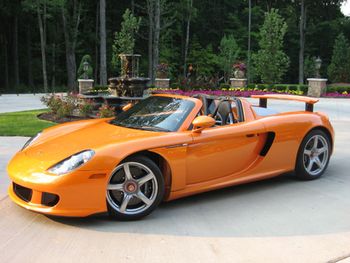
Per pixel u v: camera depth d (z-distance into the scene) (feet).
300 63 143.23
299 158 16.57
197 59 146.92
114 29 144.05
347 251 10.59
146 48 148.05
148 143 12.45
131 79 42.75
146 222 12.41
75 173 11.39
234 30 161.58
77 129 14.73
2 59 125.29
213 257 10.18
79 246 10.71
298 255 10.34
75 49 129.29
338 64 124.67
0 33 123.24
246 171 15.14
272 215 13.09
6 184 15.90
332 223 12.46
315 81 71.00
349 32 163.94
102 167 11.62
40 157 12.50
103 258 10.06
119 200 12.34
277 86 79.77
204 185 13.99
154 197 12.63
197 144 13.46
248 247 10.77
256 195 15.10
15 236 11.29
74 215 11.53
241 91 73.92
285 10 168.04
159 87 78.38
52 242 10.94
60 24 126.82
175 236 11.40
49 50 125.80
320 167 17.39
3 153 21.26
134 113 15.20
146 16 147.23
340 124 32.94
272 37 80.59
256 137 15.23
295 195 15.12
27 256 10.15
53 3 102.37
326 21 163.22
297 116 16.56
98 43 138.21
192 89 73.20
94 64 140.56
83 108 35.76
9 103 57.93
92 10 142.00
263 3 177.58
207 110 15.85
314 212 13.38
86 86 74.33
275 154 15.72
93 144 12.46
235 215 13.07
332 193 15.38
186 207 13.76
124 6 143.74
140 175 12.57
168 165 12.89
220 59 140.87
